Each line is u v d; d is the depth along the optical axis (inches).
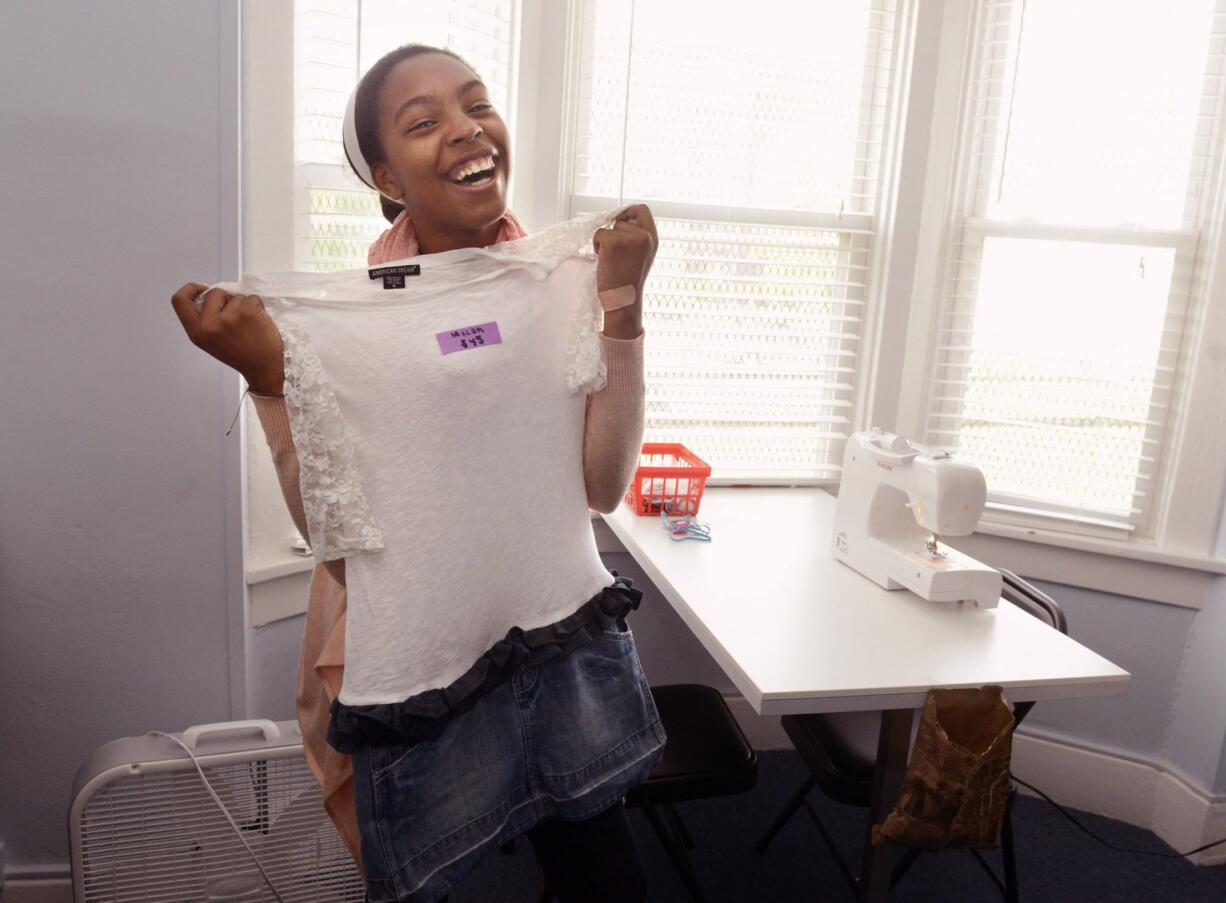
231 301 38.1
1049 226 87.4
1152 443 86.9
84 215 61.6
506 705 42.7
